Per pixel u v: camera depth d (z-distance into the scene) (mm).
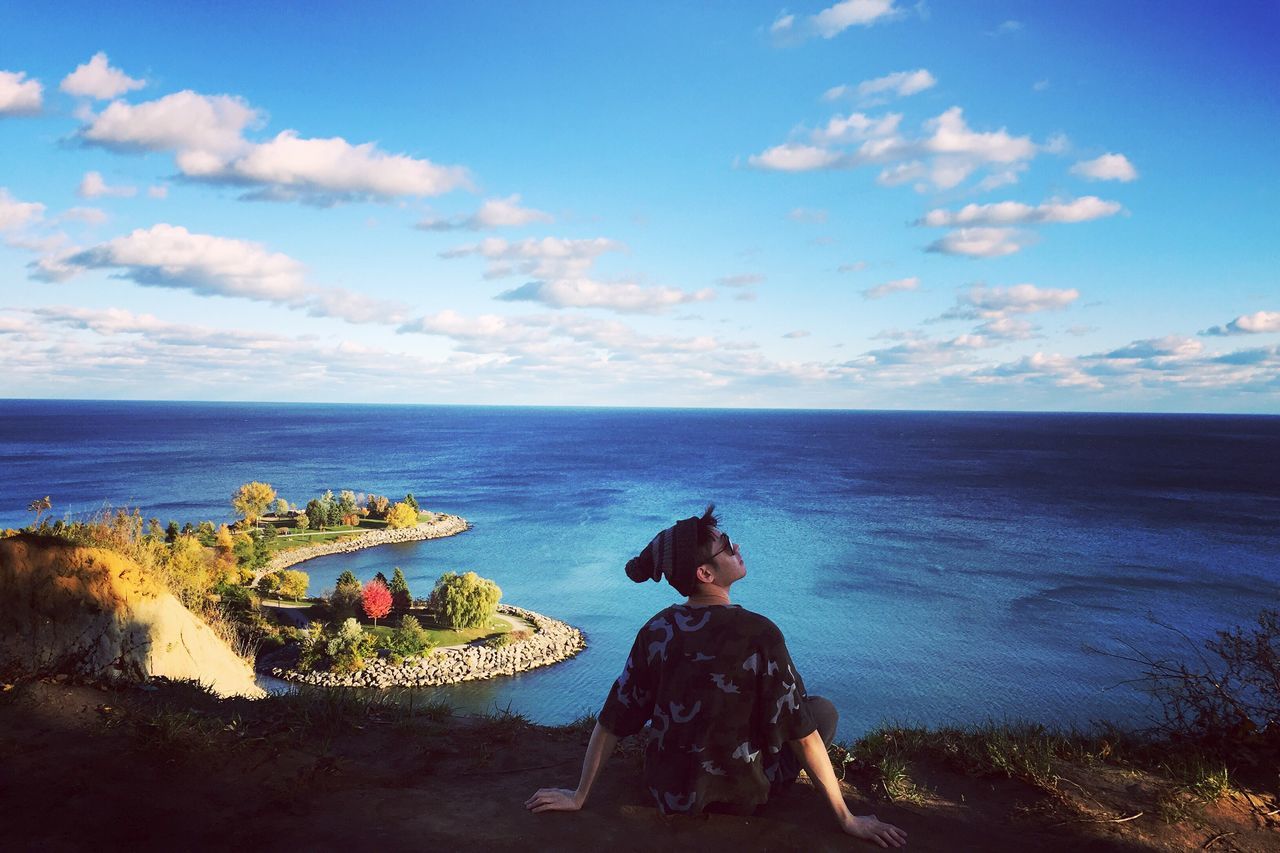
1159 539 107750
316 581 76938
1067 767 4820
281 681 41375
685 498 152625
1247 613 64938
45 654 5441
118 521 9477
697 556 3566
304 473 199750
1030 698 44500
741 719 3547
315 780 4195
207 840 3500
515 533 109812
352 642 46406
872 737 5305
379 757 4672
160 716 4672
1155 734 5523
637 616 65188
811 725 3549
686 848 3492
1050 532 113125
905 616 64312
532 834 3586
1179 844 3875
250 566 73562
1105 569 85688
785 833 3645
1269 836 3996
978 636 58125
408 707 5695
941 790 4457
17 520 111562
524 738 5125
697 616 3625
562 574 82375
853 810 4035
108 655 5734
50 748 4242
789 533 110188
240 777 4184
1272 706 5195
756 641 3551
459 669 47688
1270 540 107688
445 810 3871
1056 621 62844
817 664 51344
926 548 98938
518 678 47719
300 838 3543
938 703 43719
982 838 3850
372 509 120562
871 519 125812
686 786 3551
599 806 3896
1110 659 51719
